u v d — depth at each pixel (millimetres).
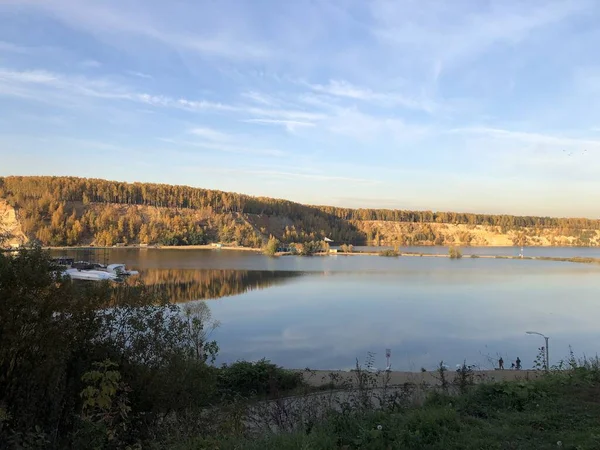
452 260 146375
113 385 6055
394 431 5570
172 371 7621
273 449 5152
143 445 6340
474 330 46250
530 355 36688
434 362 34531
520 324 49156
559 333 44688
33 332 6363
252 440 5750
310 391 12359
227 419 7117
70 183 186375
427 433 5559
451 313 55719
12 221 146375
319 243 179125
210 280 87188
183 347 8227
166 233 178500
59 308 6691
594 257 163000
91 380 6355
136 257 134750
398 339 42594
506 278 94562
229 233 190125
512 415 6301
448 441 5320
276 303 62688
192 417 7172
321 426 6043
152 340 7887
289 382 15430
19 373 6195
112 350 7391
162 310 8391
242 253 160875
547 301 64938
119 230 171750
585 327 47469
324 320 51438
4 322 6117
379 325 48656
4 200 158000
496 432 5555
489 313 55656
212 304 61406
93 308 7363
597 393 6969
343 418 6273
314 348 39062
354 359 35531
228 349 38438
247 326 47906
